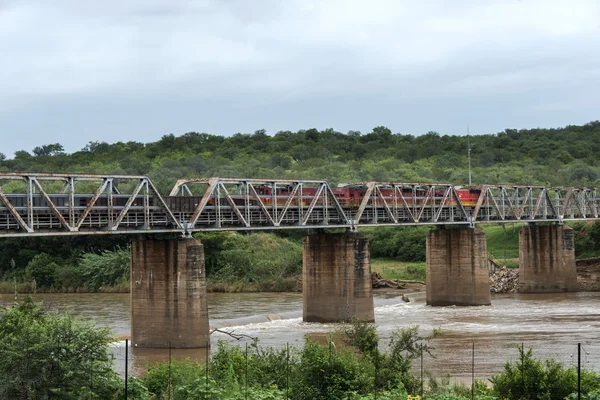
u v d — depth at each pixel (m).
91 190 170.00
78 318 41.97
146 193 80.62
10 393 37.31
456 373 63.06
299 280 151.62
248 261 157.12
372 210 116.19
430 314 110.44
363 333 54.38
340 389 43.88
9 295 143.12
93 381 38.50
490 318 103.81
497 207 133.50
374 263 171.62
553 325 94.56
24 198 77.56
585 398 41.19
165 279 81.19
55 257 162.00
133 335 82.00
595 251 160.25
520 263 146.00
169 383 42.34
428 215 126.31
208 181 88.31
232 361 48.53
